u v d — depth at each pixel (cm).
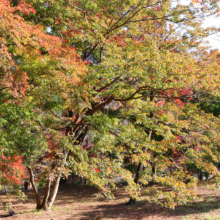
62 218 1302
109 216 1316
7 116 978
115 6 1241
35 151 949
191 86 916
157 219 1140
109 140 1165
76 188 2328
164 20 1366
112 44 1061
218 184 1152
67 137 1070
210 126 1094
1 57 703
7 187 1310
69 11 1165
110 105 1633
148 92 1462
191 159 1179
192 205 1276
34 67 884
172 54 876
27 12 890
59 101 1070
